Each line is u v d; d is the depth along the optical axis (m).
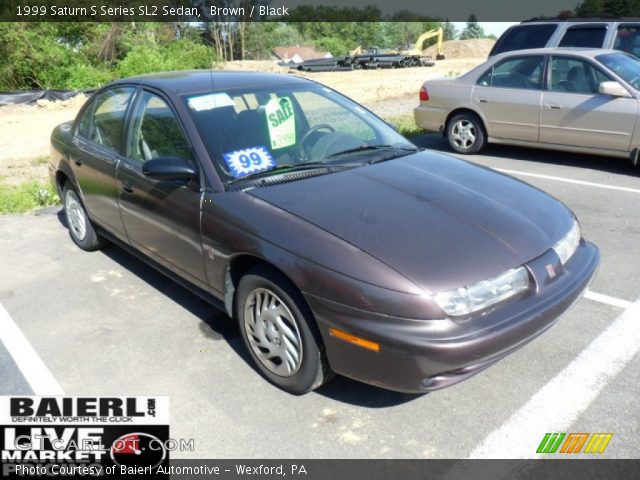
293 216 2.96
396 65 39.53
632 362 3.24
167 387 3.21
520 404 2.94
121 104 4.33
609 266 4.51
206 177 3.35
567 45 9.20
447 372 2.59
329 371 2.90
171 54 35.84
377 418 2.89
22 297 4.39
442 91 8.53
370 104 14.97
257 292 3.08
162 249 3.81
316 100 4.18
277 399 3.07
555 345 3.43
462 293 2.56
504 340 2.60
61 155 5.07
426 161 3.79
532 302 2.76
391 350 2.54
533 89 7.67
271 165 3.51
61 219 6.29
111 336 3.77
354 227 2.85
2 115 18.89
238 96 3.84
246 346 3.33
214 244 3.23
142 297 4.31
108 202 4.36
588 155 8.21
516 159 8.09
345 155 3.75
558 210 3.35
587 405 2.91
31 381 3.32
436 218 2.95
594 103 7.11
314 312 2.72
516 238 2.89
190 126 3.54
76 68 31.59
